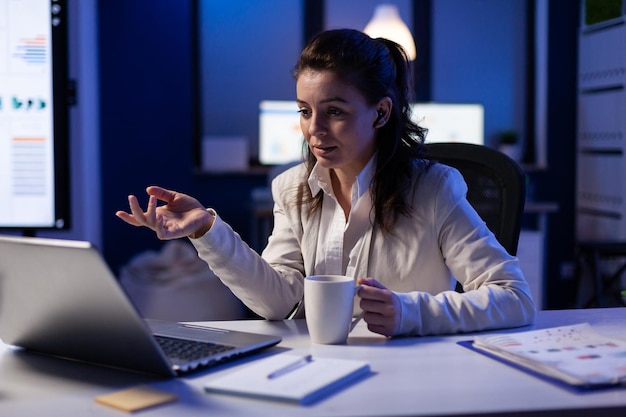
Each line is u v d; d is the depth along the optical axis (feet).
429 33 16.70
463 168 5.54
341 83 4.23
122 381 3.27
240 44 16.26
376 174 4.69
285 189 5.14
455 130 15.70
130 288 13.48
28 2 5.72
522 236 14.62
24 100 5.80
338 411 2.81
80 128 11.00
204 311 13.47
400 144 4.77
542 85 16.66
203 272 13.70
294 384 3.04
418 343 3.87
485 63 16.96
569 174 16.75
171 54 15.31
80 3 11.03
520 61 17.04
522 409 2.83
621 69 14.96
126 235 15.31
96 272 3.00
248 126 16.42
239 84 16.33
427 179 4.73
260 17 16.28
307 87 4.29
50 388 3.19
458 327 4.06
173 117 15.42
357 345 3.86
